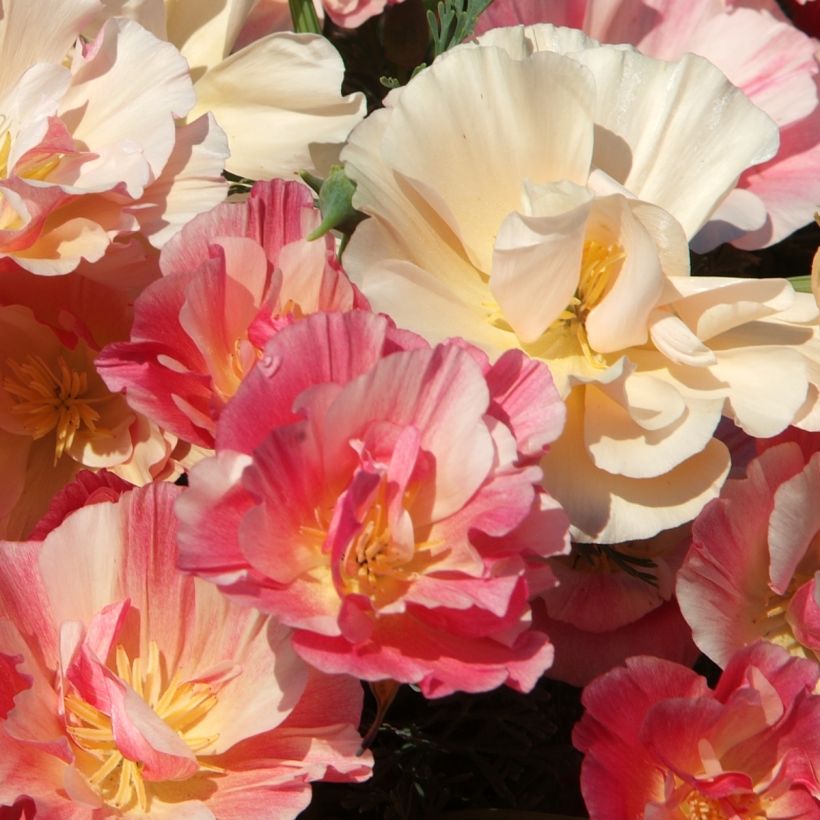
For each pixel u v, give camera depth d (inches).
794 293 18.0
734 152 18.7
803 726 18.0
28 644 17.3
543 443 16.8
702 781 17.7
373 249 17.8
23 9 19.1
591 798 17.6
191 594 17.4
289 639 17.1
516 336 18.2
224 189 18.7
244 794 17.0
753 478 18.5
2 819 17.1
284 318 17.4
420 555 16.8
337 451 16.5
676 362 17.9
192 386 17.4
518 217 17.4
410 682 16.2
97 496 17.7
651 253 17.4
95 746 17.4
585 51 18.8
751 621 18.9
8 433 19.1
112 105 18.8
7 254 18.0
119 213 18.4
